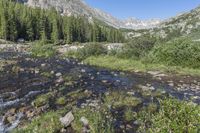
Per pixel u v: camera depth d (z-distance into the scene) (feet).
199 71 94.22
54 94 57.62
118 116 46.42
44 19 354.33
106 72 87.76
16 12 346.74
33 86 65.10
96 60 126.00
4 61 103.09
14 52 160.86
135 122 44.29
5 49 183.73
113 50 145.38
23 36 341.41
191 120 23.67
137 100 53.47
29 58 122.01
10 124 44.45
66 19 392.27
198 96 61.00
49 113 46.68
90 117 43.68
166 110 25.43
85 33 437.58
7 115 47.24
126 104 51.60
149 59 110.93
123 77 79.92
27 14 349.20
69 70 88.38
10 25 313.73
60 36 371.15
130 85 67.56
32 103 51.96
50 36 364.38
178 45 105.70
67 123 42.45
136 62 112.98
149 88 64.80
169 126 23.99
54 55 153.28
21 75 78.38
